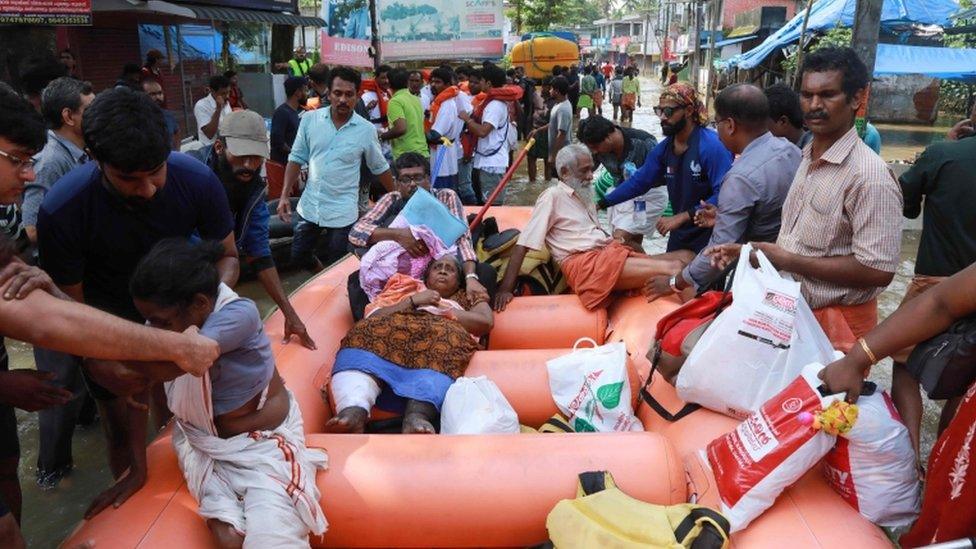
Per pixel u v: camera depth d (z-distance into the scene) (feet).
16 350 16.52
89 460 12.34
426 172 15.30
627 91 67.26
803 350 8.90
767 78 58.23
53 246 8.61
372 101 31.12
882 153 46.52
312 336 12.46
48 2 20.27
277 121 24.23
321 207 18.38
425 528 8.55
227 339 7.28
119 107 7.45
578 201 14.85
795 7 71.41
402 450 8.95
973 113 12.39
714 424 9.39
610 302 14.49
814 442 7.68
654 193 17.62
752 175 10.85
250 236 11.28
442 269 13.53
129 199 8.46
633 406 11.43
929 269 11.18
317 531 8.00
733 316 9.07
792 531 7.68
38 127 7.45
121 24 32.55
